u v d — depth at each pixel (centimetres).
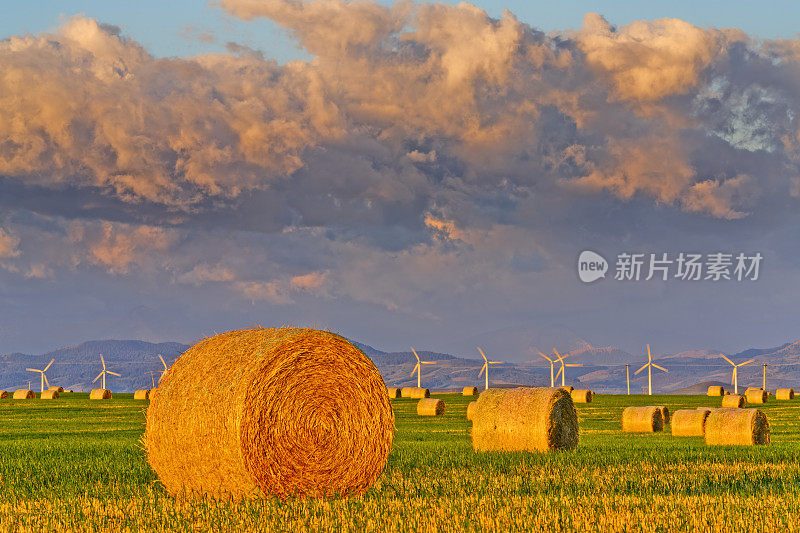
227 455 1727
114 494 1747
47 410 6625
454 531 1330
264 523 1405
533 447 2791
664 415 5078
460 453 2661
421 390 9319
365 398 1861
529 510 1501
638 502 1571
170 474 1798
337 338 1838
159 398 1811
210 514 1487
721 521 1380
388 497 1686
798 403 8131
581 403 8088
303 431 1789
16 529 1385
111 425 4866
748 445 3306
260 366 1748
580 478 1967
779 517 1413
